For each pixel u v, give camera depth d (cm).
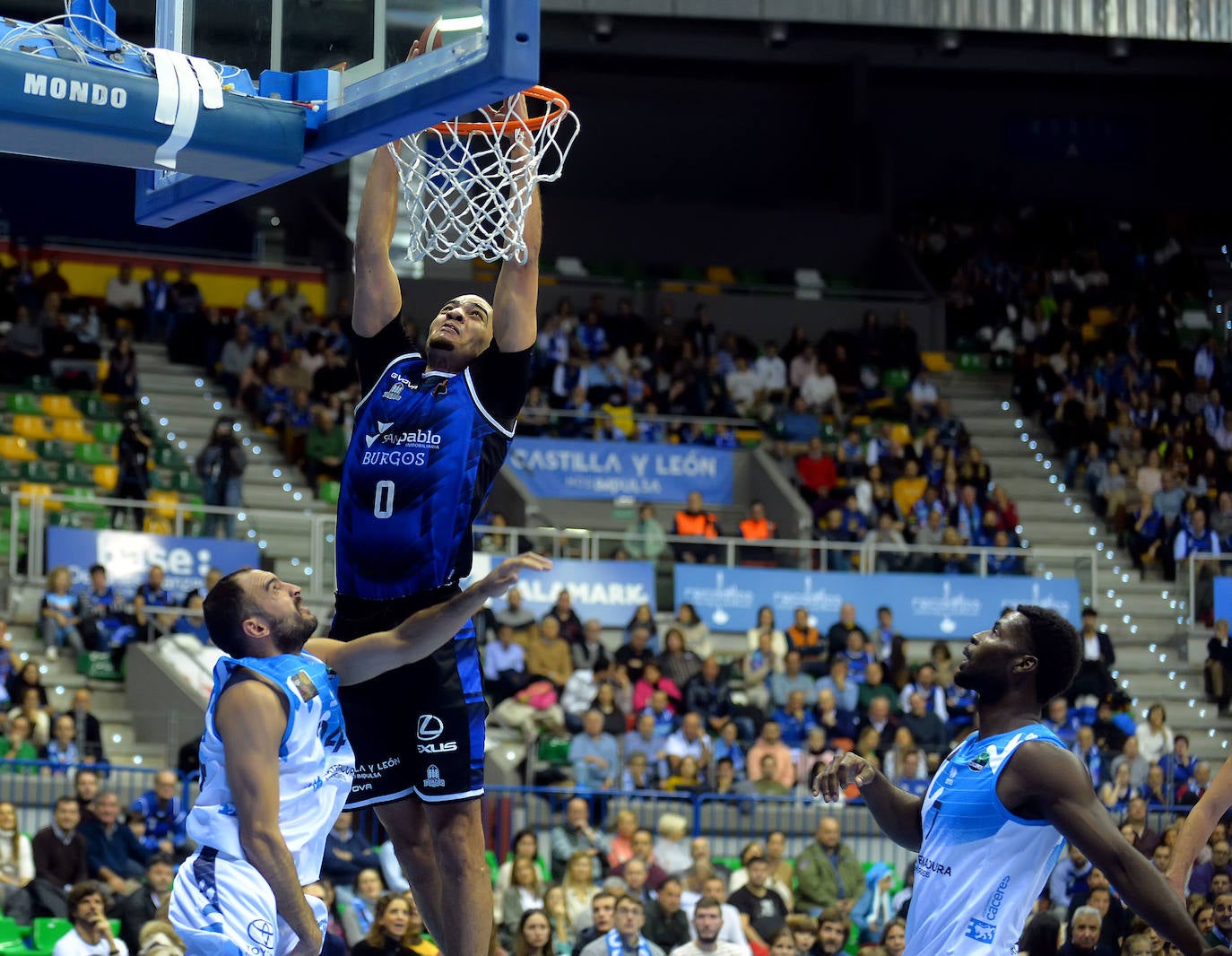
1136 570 1981
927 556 1822
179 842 1128
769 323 2416
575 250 2533
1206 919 991
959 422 2169
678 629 1596
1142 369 2330
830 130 2683
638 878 1109
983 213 2631
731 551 1767
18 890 1007
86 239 2267
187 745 1283
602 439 2006
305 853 363
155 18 447
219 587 365
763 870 1120
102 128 386
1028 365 2352
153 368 1997
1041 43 2577
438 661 408
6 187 2230
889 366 2302
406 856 424
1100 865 336
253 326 2061
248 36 427
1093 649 1727
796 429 2106
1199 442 2181
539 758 1397
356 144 403
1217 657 1784
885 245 2575
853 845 1348
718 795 1303
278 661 361
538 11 360
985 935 345
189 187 446
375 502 405
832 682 1541
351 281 2256
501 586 372
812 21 1984
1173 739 1565
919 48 2611
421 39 382
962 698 1580
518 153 422
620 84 2638
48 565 1529
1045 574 1889
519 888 1084
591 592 1689
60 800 1066
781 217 2578
